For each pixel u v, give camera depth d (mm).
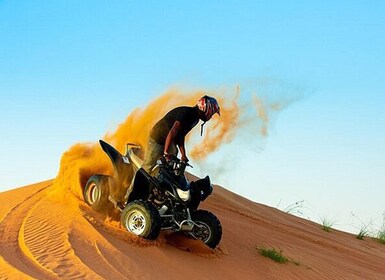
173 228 9758
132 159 10297
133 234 9453
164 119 9891
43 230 9070
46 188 12062
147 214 9289
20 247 8383
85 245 8609
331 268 11812
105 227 9594
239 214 16109
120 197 10320
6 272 7320
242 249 10953
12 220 9695
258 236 12539
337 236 19266
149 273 8312
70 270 7641
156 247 9336
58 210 10227
